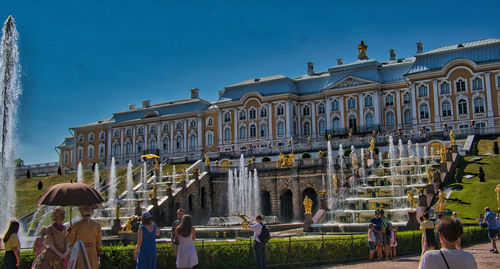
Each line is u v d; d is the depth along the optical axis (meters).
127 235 36.50
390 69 87.50
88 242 14.54
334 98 89.44
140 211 46.81
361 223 39.81
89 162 118.06
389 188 47.94
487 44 78.00
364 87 86.44
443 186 47.47
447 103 79.06
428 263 8.02
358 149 71.31
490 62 75.75
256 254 19.14
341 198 47.56
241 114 97.31
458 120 77.88
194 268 19.77
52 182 83.25
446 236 8.17
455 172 51.41
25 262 18.94
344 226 37.16
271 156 78.62
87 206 14.92
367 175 55.03
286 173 62.78
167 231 40.00
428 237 20.50
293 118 93.50
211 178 65.31
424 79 81.00
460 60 77.94
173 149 106.75
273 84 95.31
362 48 94.44
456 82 78.56
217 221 53.47
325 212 42.47
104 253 19.14
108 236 39.41
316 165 60.72
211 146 101.81
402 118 84.25
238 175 68.50
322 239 23.31
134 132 112.69
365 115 86.25
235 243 21.14
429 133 67.12
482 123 76.12
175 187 64.06
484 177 47.38
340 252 23.70
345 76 88.25
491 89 75.81
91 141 118.69
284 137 91.88
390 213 41.31
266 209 64.75
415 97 81.44
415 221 35.31
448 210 40.38
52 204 14.70
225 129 98.94
